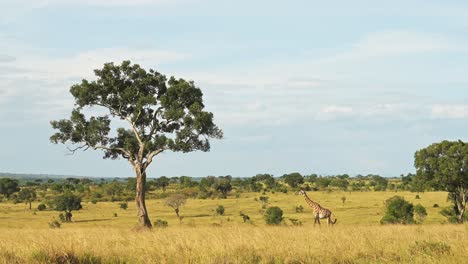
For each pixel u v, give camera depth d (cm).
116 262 1617
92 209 16238
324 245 1838
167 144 4459
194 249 1773
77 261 1586
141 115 4631
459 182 5941
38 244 1730
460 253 1530
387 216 7444
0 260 1518
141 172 4619
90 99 4612
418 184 6175
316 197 17725
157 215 13450
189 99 4716
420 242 1802
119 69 4641
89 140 4631
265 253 1705
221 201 17512
